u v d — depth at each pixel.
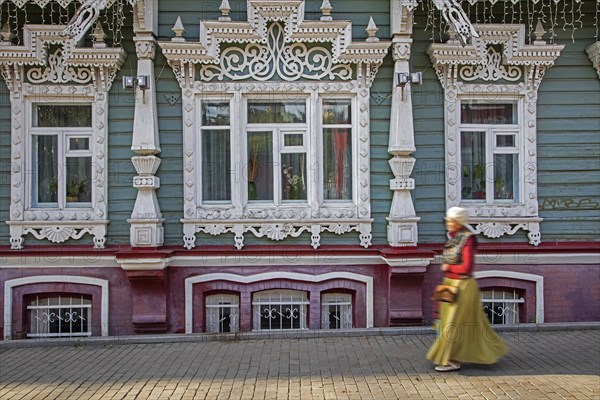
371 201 9.70
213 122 9.78
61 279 9.45
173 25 9.63
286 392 6.70
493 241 9.88
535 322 9.82
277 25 9.62
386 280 9.66
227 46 9.61
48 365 7.94
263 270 9.59
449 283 7.39
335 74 9.67
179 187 9.62
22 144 9.50
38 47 9.40
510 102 10.05
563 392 6.55
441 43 9.73
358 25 9.71
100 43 9.43
